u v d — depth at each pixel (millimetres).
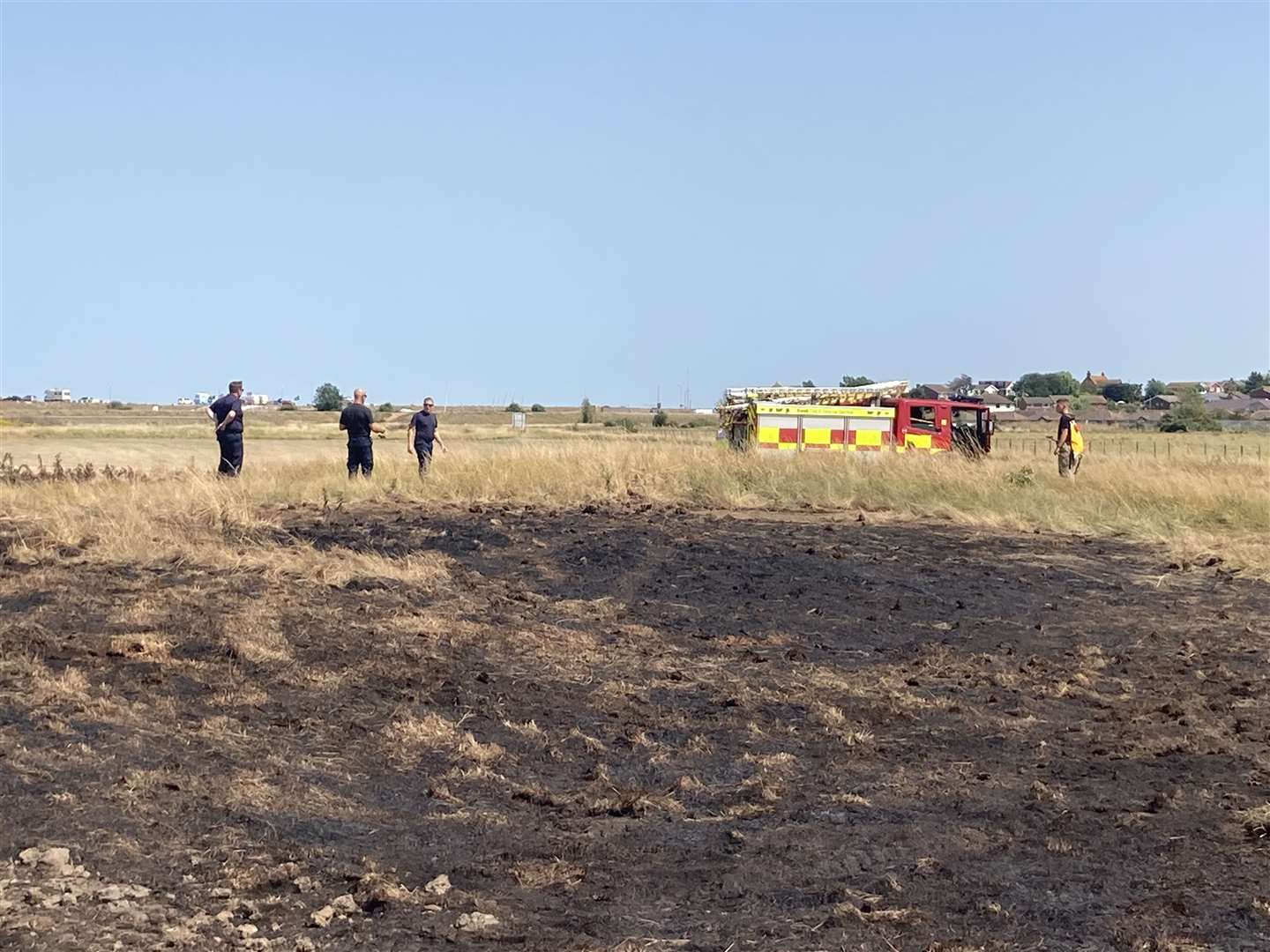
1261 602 14047
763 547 16297
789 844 6840
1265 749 8727
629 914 5863
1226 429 90875
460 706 9242
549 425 90562
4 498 16875
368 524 17016
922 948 5504
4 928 5227
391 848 6621
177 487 17766
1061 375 147750
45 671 8969
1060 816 7324
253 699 8867
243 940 5352
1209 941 5605
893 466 23062
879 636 12180
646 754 8500
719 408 35656
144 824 6531
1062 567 15867
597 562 14828
